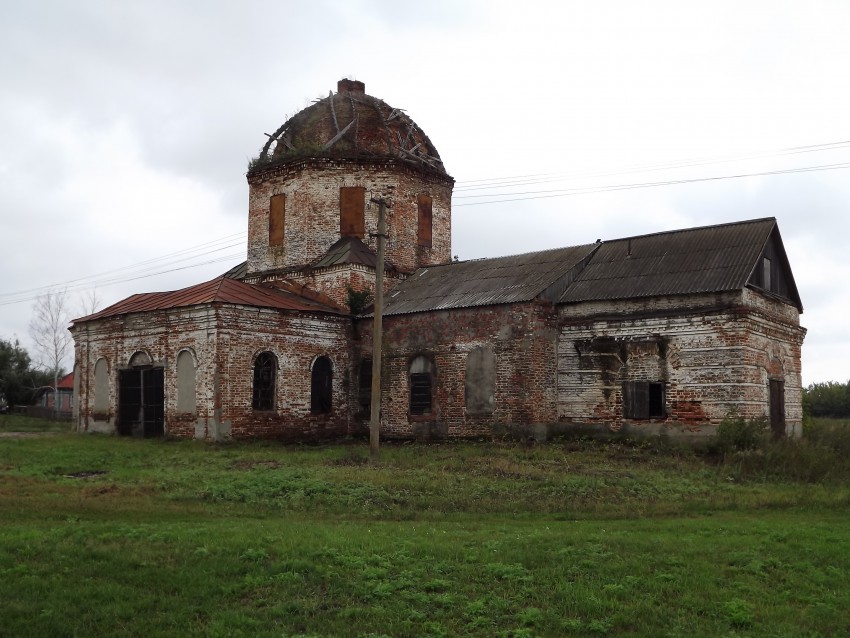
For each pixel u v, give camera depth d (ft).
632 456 69.67
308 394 89.92
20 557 32.89
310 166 101.96
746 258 76.13
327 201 101.81
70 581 30.14
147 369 90.33
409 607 28.25
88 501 48.21
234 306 82.94
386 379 90.33
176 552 33.58
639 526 42.63
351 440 89.66
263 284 104.17
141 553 33.50
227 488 51.98
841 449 72.74
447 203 110.73
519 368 79.15
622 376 77.61
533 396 78.23
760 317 75.31
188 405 84.33
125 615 27.17
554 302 81.66
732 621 27.35
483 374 81.87
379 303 70.59
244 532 37.65
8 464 63.67
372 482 53.67
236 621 26.61
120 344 94.07
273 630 26.05
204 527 39.40
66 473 61.31
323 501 49.08
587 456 69.15
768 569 33.30
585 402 79.41
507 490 52.42
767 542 37.60
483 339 82.17
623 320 77.92
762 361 75.72
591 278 83.92
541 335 79.71
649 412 75.97
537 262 90.89
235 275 114.73
